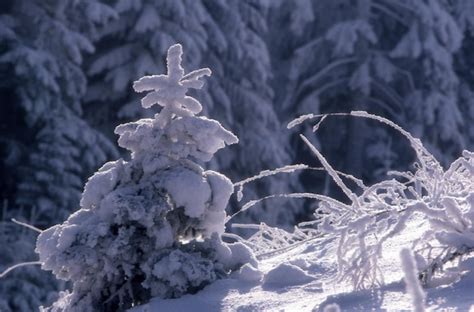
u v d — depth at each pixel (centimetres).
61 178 1622
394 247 378
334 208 393
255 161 2153
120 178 396
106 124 1989
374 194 384
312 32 2645
